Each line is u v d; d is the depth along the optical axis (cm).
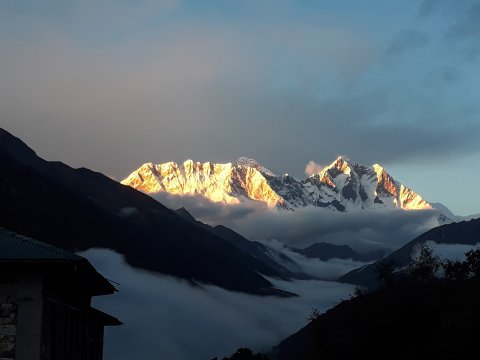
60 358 3847
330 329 8438
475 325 6419
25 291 3406
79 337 4438
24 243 3503
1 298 3397
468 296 6906
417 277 8700
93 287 4538
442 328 6912
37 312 3388
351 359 7850
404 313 7612
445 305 7569
